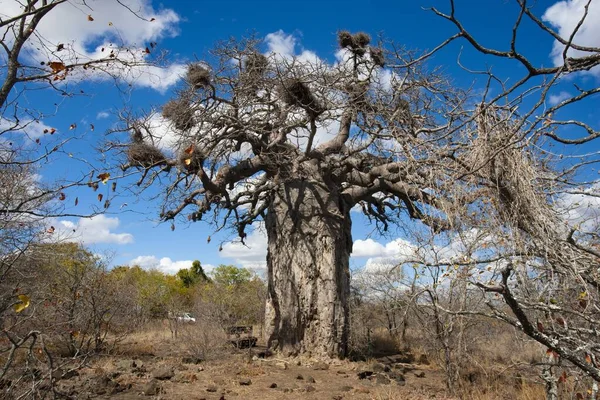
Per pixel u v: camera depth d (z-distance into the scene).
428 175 4.72
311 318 14.09
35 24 4.27
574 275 3.87
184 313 19.75
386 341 15.91
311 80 11.14
